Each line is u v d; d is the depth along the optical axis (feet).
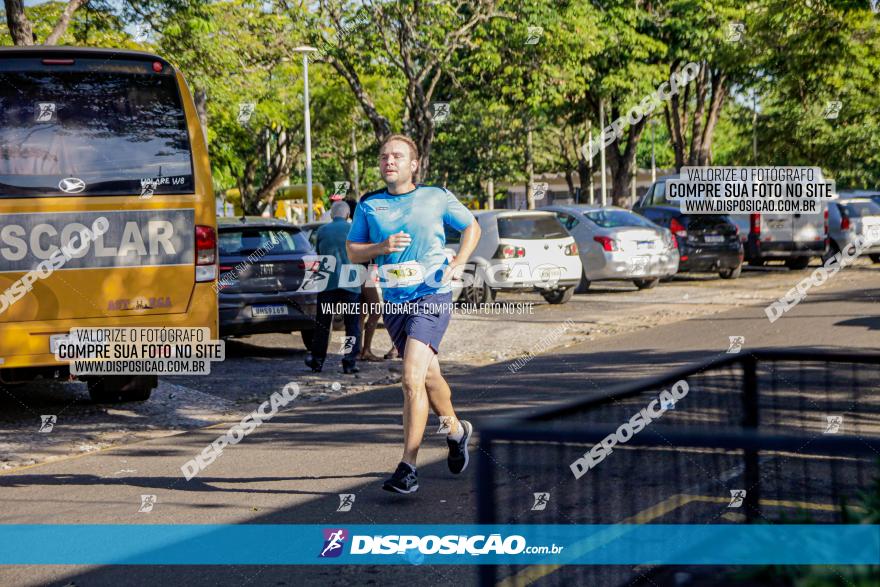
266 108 118.93
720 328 44.37
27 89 27.22
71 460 23.16
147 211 27.94
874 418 9.80
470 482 19.31
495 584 7.09
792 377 9.98
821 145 97.09
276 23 79.51
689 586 7.88
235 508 17.94
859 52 59.98
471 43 84.99
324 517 17.10
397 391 32.24
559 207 69.56
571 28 88.94
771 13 60.08
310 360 36.99
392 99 133.08
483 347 42.42
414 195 18.54
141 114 28.19
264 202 151.53
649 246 65.21
